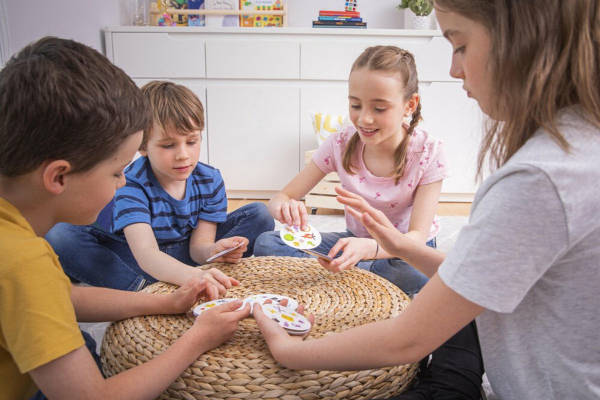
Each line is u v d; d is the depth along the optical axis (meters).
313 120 2.80
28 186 0.61
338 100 2.87
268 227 1.56
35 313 0.57
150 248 1.17
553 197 0.50
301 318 0.83
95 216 0.68
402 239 0.92
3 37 1.94
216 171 1.48
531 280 0.53
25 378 0.67
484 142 0.64
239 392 0.71
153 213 1.31
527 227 0.51
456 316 0.57
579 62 0.51
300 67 2.82
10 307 0.56
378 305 0.94
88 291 0.87
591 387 0.55
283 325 0.79
